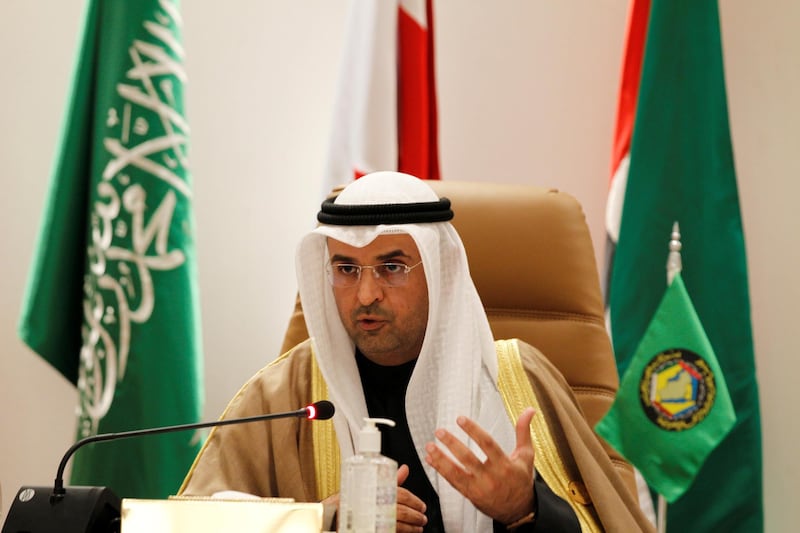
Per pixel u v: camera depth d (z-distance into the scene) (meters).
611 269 9.98
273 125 10.62
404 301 6.43
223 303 10.45
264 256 10.57
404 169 9.89
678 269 8.92
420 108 9.87
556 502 5.94
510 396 6.89
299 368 7.11
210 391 10.38
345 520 4.32
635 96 10.12
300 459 6.83
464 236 7.91
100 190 8.96
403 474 5.66
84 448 8.84
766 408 10.56
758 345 10.59
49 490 4.52
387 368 6.87
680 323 8.53
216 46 10.52
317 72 10.73
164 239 8.96
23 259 10.20
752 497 9.59
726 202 9.66
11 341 10.16
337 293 6.50
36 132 10.27
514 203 8.00
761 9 10.70
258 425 6.89
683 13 9.77
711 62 9.77
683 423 8.38
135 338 8.83
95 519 4.45
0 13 10.27
